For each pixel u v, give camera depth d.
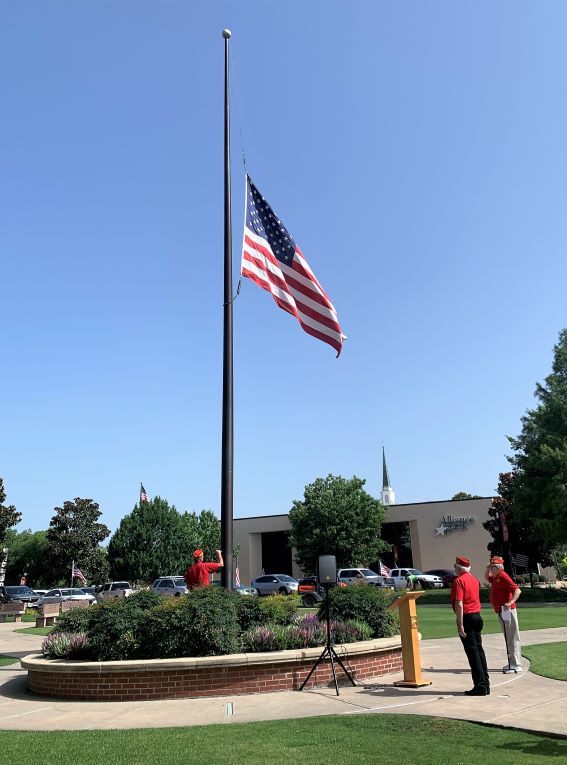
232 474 11.88
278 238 14.65
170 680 9.05
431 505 54.62
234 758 5.77
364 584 12.48
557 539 34.94
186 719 7.61
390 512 55.72
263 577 42.12
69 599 38.69
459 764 5.38
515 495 37.97
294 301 14.33
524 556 42.84
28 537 67.50
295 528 50.66
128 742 6.47
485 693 8.36
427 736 6.37
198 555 12.00
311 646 10.01
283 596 11.99
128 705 8.66
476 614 8.55
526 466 37.53
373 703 8.12
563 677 9.44
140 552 56.84
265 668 9.25
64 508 57.59
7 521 47.19
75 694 9.32
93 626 10.33
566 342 38.50
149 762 5.71
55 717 8.02
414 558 54.81
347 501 49.47
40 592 49.72
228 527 11.69
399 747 6.00
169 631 9.59
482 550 52.66
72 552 55.50
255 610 10.66
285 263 14.51
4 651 16.95
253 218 14.12
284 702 8.41
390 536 56.62
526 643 13.73
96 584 56.91
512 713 7.21
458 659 11.92
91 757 5.91
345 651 9.69
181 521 60.81
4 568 64.50
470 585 8.64
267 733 6.70
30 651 16.80
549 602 34.25
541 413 37.59
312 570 49.97
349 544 48.75
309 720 7.25
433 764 5.41
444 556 53.41
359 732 6.62
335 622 10.68
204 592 10.24
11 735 6.95
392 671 10.46
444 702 7.99
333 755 5.80
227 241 13.16
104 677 9.19
